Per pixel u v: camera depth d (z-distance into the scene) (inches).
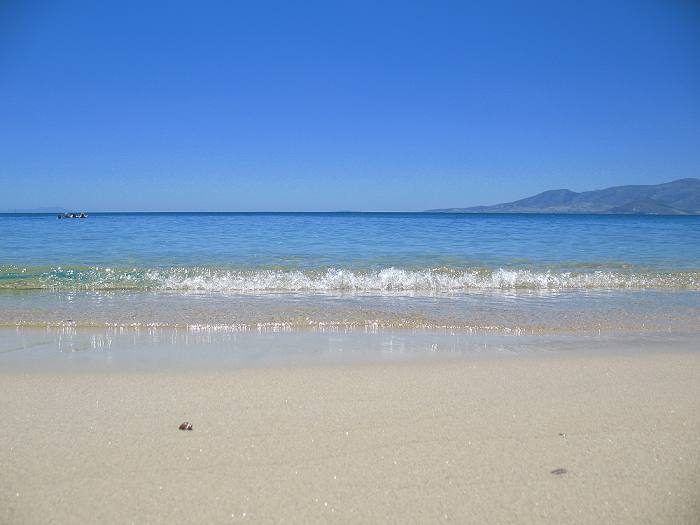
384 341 236.7
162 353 213.5
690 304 334.0
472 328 263.9
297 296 360.2
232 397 159.9
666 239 914.1
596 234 1084.5
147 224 1566.2
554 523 96.5
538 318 287.7
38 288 381.7
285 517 97.8
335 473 113.5
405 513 99.0
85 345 225.9
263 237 927.7
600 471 114.8
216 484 108.8
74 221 1889.8
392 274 441.4
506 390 167.2
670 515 99.0
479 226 1530.5
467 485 108.9
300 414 146.1
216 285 398.9
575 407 152.4
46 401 155.8
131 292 371.2
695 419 143.9
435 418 143.6
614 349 223.6
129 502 102.3
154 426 137.5
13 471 113.7
